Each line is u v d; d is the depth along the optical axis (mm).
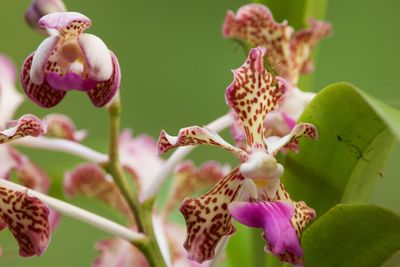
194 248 454
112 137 495
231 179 460
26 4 921
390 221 458
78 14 454
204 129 449
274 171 457
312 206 491
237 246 556
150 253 489
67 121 531
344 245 468
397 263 467
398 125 420
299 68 517
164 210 592
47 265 796
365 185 489
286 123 486
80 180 565
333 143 480
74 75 454
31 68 455
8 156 533
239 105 464
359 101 464
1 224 463
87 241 815
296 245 442
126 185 497
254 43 515
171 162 495
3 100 556
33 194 469
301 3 521
